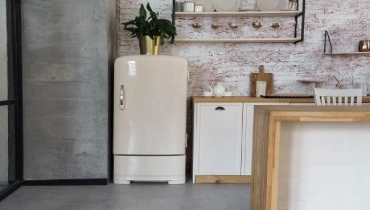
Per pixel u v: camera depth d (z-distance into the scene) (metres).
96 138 3.57
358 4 4.22
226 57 4.25
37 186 3.52
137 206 2.94
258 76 4.25
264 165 1.94
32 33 3.43
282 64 4.27
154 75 3.54
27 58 3.45
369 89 4.26
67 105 3.52
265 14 4.08
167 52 4.23
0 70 3.24
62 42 3.47
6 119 3.36
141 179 3.62
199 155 3.69
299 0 4.19
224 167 3.71
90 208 2.88
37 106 3.49
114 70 3.59
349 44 4.26
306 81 4.17
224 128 3.68
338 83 4.28
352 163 2.15
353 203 2.18
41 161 3.54
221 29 4.24
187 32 4.23
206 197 3.22
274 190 1.87
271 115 1.83
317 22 4.24
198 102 3.65
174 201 3.09
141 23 3.69
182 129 3.63
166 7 4.20
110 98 3.75
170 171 3.63
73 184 3.58
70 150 3.56
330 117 1.85
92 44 3.50
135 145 3.59
